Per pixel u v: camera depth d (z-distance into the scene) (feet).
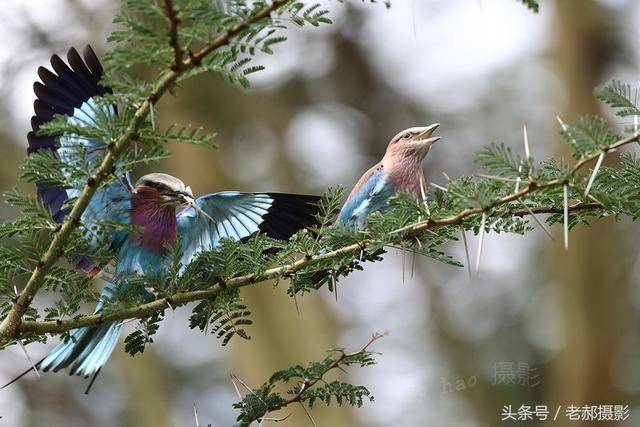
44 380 54.13
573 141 15.79
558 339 53.52
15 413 53.42
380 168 27.84
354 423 51.75
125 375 53.93
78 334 21.39
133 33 14.49
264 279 18.22
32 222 16.49
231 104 54.75
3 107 51.03
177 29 14.26
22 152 50.62
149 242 22.81
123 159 15.92
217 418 54.39
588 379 52.70
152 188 22.81
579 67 56.44
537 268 53.72
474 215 18.11
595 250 53.36
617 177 18.10
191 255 23.66
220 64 14.82
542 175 16.40
